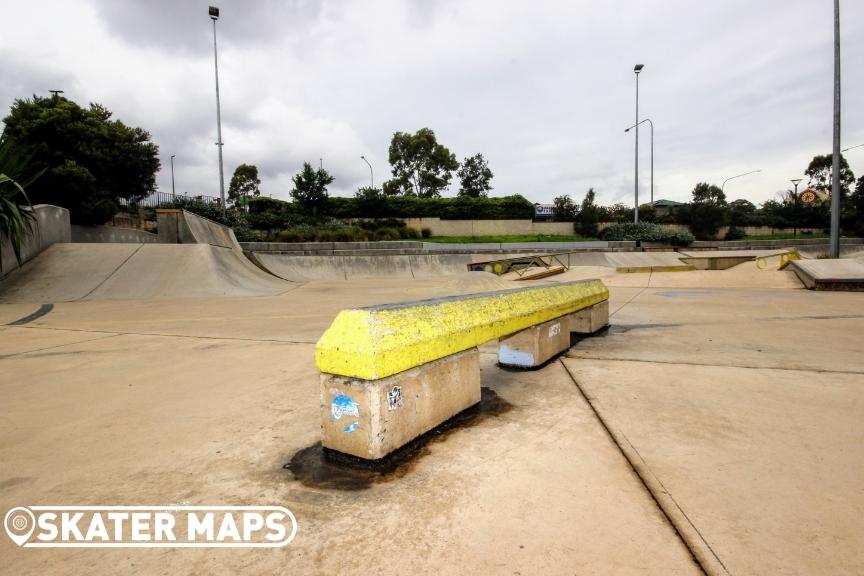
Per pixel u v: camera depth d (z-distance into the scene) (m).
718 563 1.40
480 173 51.66
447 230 32.12
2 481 2.06
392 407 2.21
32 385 3.65
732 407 2.82
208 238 18.09
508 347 3.94
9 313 8.12
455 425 2.61
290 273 18.56
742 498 1.78
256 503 1.83
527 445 2.31
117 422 2.79
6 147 11.99
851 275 11.66
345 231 25.47
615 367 3.85
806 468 2.02
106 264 12.08
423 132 50.56
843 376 3.49
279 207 29.05
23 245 11.91
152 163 26.75
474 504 1.77
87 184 21.14
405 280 17.94
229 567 1.44
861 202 35.66
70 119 22.53
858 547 1.47
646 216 35.81
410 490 1.90
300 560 1.47
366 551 1.50
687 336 5.25
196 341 5.41
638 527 1.60
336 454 2.25
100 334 5.98
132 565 1.47
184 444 2.44
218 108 23.52
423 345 2.35
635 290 11.77
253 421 2.76
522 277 17.23
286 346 5.04
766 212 42.12
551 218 34.44
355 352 2.09
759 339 5.01
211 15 23.03
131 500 1.88
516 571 1.38
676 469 2.02
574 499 1.79
